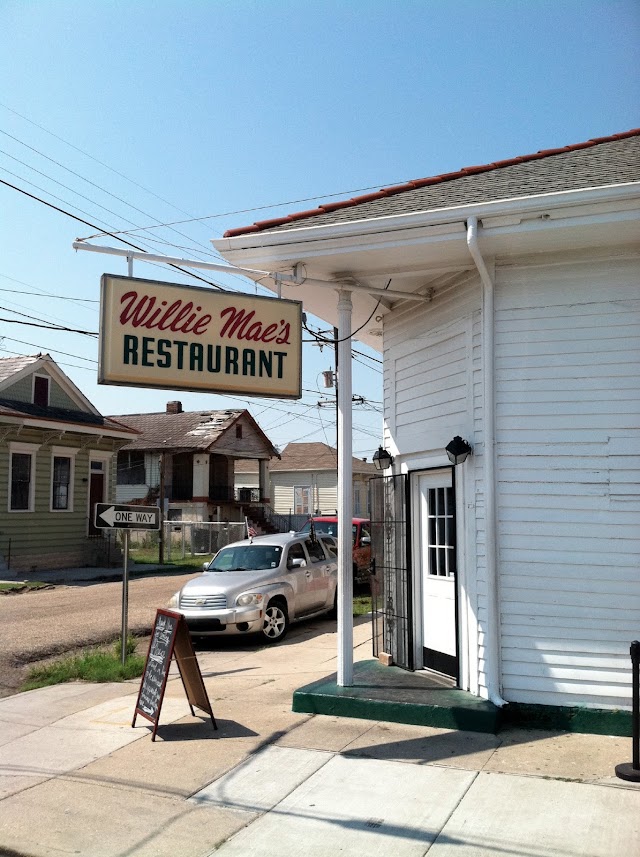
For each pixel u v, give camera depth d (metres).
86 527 27.34
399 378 8.95
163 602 17.09
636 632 6.64
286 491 52.62
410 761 5.96
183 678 7.37
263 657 10.92
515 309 7.27
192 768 5.98
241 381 7.06
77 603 17.05
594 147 9.96
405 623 8.58
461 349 7.78
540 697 6.88
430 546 8.42
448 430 7.91
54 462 26.33
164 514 29.17
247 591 12.12
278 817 5.07
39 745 6.71
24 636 12.59
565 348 7.09
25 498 25.00
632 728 5.89
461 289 7.80
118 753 6.41
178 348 6.87
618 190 6.33
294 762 6.02
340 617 7.72
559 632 6.87
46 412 25.61
